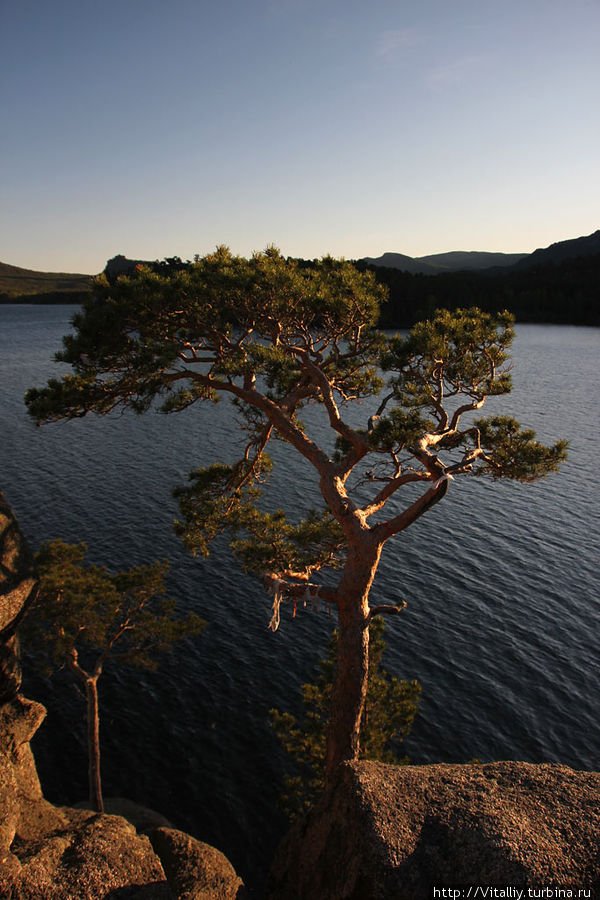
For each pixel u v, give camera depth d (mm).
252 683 26828
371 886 7855
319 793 16812
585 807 8609
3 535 12375
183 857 11992
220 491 16766
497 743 23438
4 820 9820
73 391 13617
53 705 25203
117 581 21328
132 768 22188
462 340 14602
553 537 41719
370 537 13328
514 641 29719
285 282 13023
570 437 66188
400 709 16438
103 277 13875
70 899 8969
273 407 14617
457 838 8094
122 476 53094
